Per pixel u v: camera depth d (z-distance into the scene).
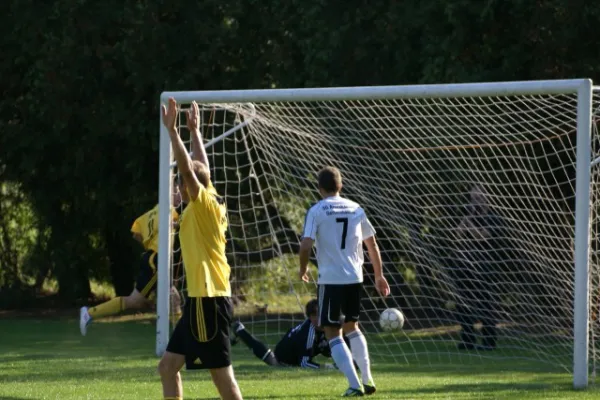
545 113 36.50
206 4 52.97
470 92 27.39
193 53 52.97
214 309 16.50
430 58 44.75
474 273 36.22
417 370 29.48
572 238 35.81
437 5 44.38
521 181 39.06
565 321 36.34
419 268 41.38
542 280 36.59
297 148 40.31
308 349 29.33
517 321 37.34
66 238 61.16
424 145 39.19
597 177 29.58
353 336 22.36
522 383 24.77
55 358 32.03
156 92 53.03
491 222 35.72
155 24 52.25
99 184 56.72
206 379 25.31
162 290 31.30
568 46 43.31
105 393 21.91
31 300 65.44
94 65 54.53
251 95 30.36
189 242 16.66
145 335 44.88
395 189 40.16
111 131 53.62
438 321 42.38
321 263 22.41
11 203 66.00
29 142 55.69
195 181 16.53
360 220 22.72
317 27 48.09
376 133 39.94
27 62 56.25
